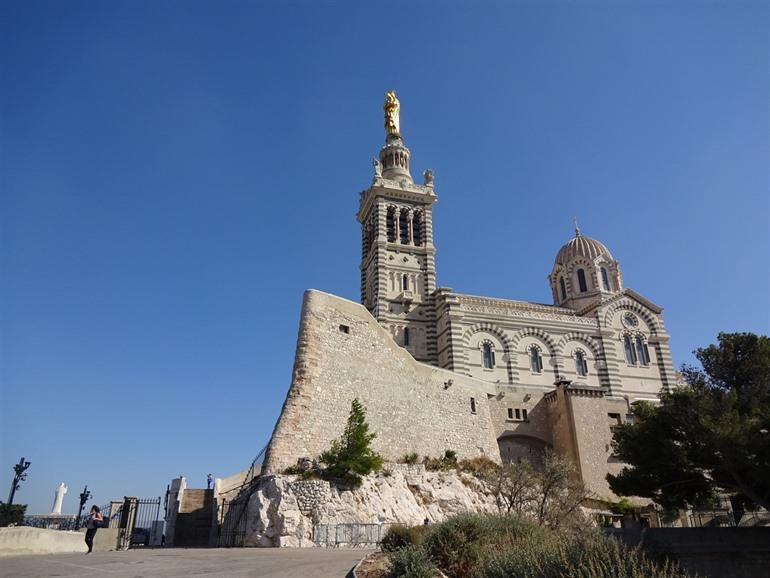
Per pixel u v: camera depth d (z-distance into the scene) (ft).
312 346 134.92
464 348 227.61
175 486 138.62
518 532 75.97
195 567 67.97
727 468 106.32
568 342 241.76
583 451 190.29
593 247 286.66
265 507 107.76
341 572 64.28
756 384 109.09
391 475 132.87
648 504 179.22
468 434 173.78
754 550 105.81
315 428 127.13
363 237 280.92
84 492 131.64
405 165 289.33
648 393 242.99
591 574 51.16
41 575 60.23
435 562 67.05
